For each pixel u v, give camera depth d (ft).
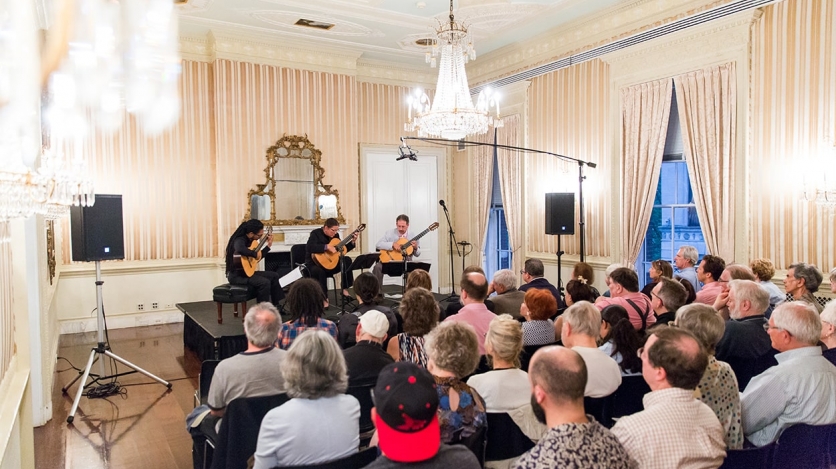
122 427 13.38
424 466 4.75
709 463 5.66
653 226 22.45
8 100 5.32
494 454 7.66
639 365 9.36
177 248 25.41
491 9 22.56
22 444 10.04
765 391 7.72
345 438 6.62
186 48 25.32
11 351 9.36
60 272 23.03
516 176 27.68
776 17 17.58
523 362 10.78
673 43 20.43
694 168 19.99
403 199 31.53
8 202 5.82
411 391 4.70
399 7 22.44
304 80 27.40
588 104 23.89
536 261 16.55
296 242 27.20
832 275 13.43
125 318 24.52
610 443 5.00
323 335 6.77
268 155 26.48
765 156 17.99
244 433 7.64
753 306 10.50
